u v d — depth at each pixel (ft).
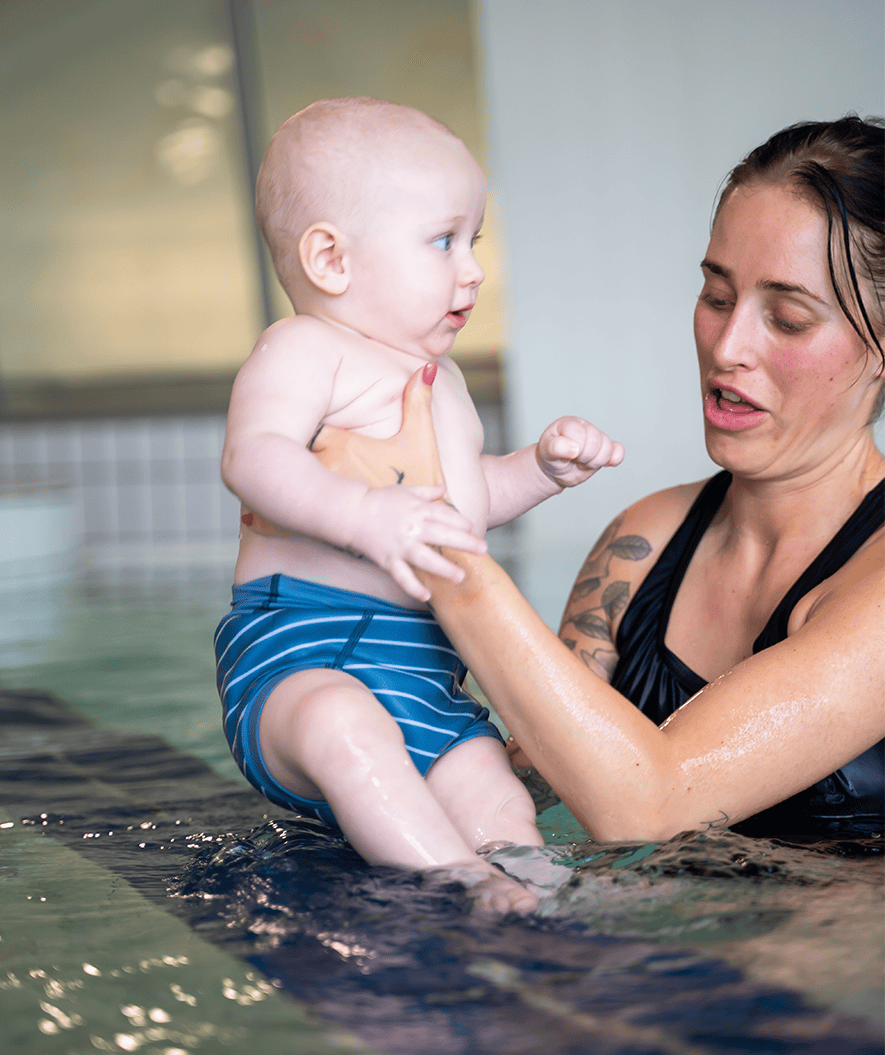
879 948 2.87
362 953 2.93
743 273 4.29
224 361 29.73
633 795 3.61
